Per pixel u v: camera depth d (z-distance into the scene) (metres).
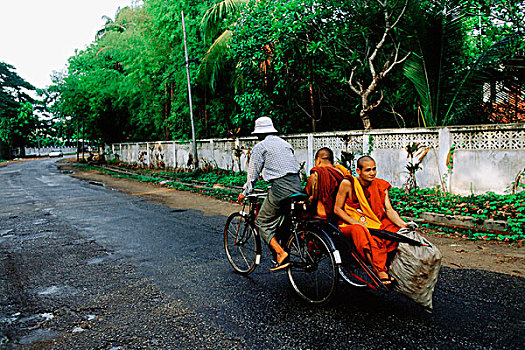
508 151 7.15
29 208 9.98
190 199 11.14
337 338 2.97
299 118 13.33
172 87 20.31
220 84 16.70
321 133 10.58
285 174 3.93
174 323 3.32
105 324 3.35
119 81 25.91
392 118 12.27
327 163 4.09
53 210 9.55
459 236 5.91
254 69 12.39
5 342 3.09
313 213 3.85
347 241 3.48
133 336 3.12
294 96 12.52
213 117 18.05
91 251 5.71
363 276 4.22
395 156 8.95
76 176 20.91
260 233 4.17
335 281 3.43
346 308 3.53
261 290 4.03
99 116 30.19
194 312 3.53
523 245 5.27
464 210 6.60
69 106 30.75
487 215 6.23
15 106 54.25
